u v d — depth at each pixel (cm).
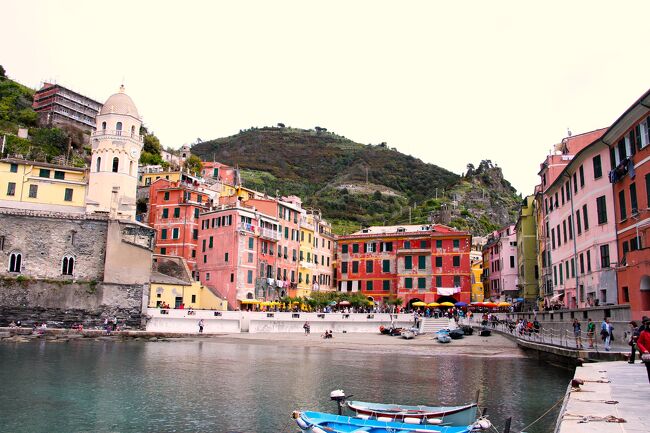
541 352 4525
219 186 11631
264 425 2488
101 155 8725
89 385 3409
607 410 1488
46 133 12062
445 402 2950
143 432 2361
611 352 3186
